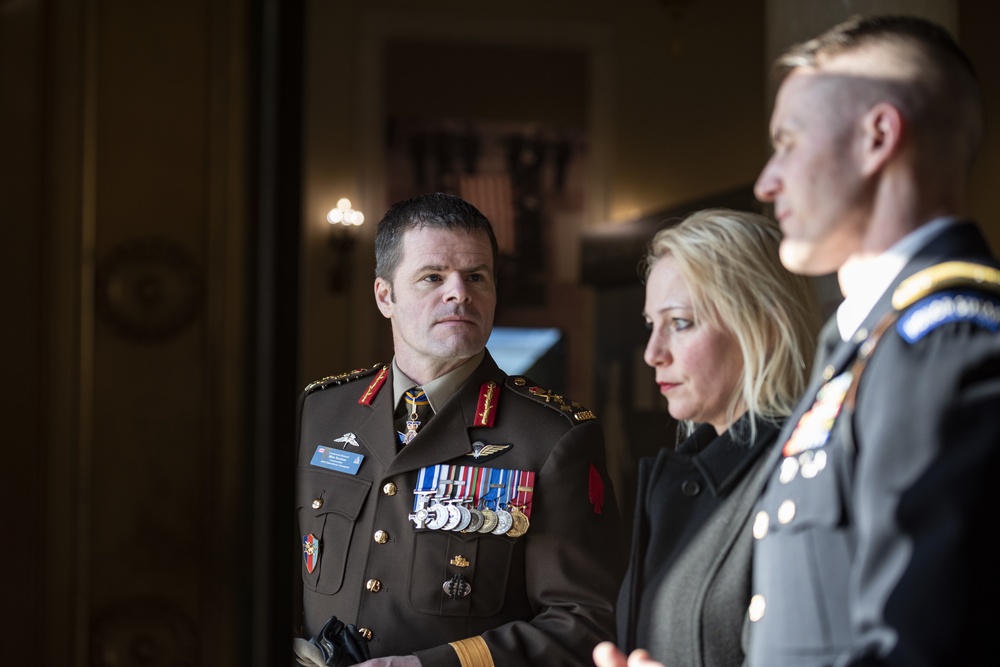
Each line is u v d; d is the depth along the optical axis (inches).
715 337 56.8
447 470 70.6
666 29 339.0
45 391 47.3
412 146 329.7
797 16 132.0
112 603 47.6
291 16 48.6
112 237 48.1
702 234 57.6
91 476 47.6
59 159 47.7
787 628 43.4
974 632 36.2
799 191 45.8
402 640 68.1
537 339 334.0
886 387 39.7
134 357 48.0
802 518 43.3
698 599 53.0
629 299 260.2
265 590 47.5
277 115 48.2
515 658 64.6
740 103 339.0
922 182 44.4
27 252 47.4
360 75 327.0
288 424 48.1
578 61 336.8
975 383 37.9
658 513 57.2
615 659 49.8
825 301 109.1
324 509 72.8
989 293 39.9
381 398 74.9
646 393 250.8
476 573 68.4
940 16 119.4
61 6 47.9
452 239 70.7
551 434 71.6
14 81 47.5
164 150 48.4
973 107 45.1
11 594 46.9
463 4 331.3
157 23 48.6
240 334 48.2
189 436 48.1
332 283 318.7
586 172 336.2
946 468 36.9
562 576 68.0
